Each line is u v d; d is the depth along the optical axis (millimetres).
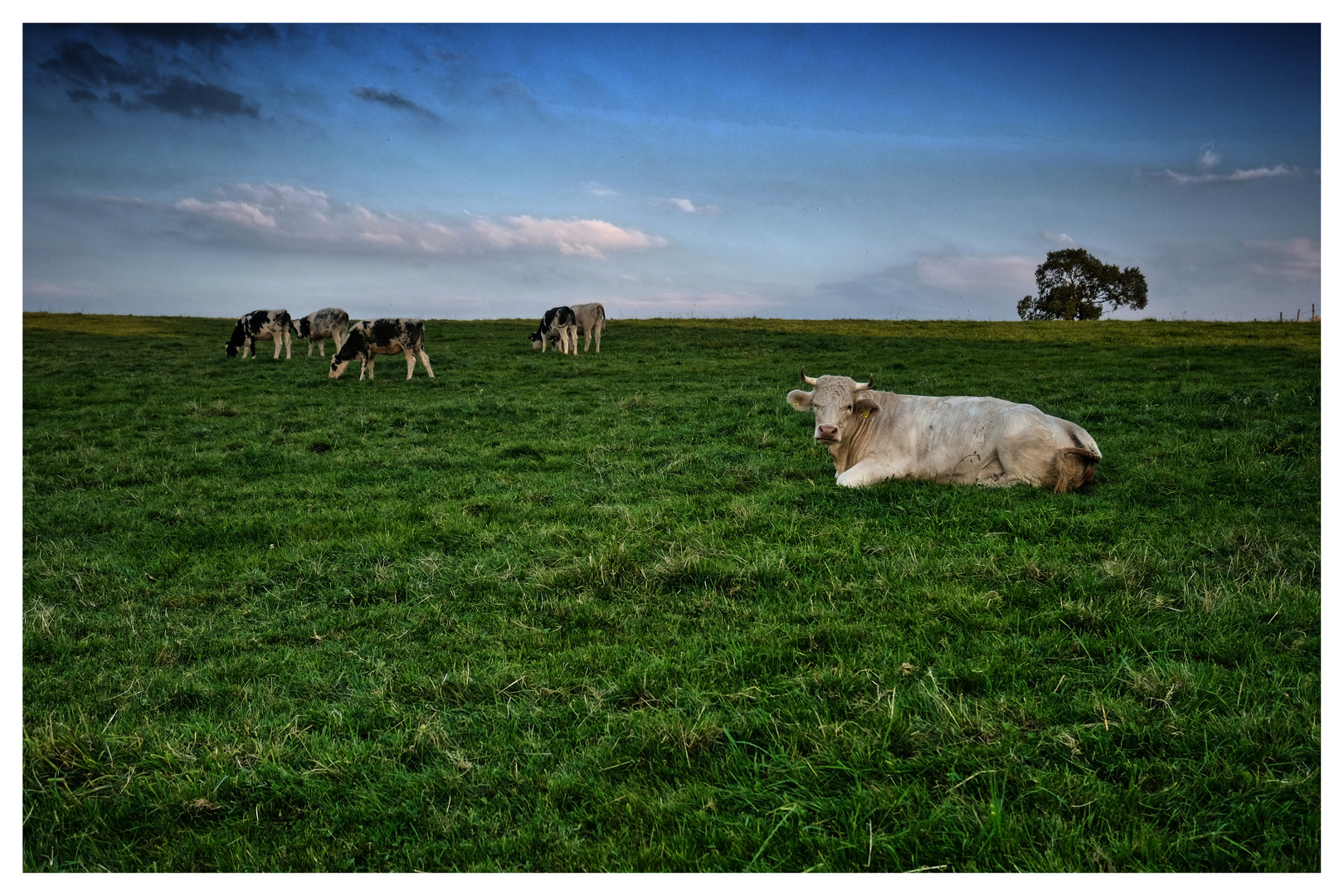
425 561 6516
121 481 10117
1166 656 4285
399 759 3746
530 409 15234
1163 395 13930
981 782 3275
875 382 17938
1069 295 71688
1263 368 17984
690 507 7816
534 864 3020
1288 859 2844
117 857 3178
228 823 3346
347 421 14047
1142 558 5688
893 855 2906
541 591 5789
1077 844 2896
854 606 5234
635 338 31531
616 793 3379
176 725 4117
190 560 6957
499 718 4039
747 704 4039
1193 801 3125
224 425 14047
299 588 6191
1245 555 5766
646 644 4848
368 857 3129
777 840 3045
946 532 6688
